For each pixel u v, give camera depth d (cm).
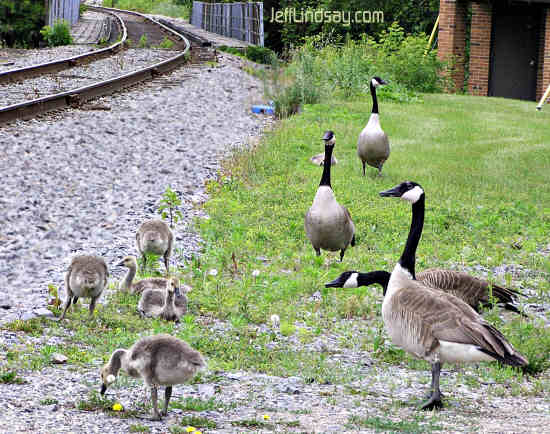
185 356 555
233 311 886
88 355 696
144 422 542
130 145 1628
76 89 2014
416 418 575
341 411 592
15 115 1683
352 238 1113
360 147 1567
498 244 1258
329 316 912
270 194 1455
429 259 1151
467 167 1716
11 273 920
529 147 1894
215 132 1903
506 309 852
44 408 550
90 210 1188
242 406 598
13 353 672
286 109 2300
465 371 759
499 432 534
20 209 1134
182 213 1261
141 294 902
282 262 1104
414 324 620
